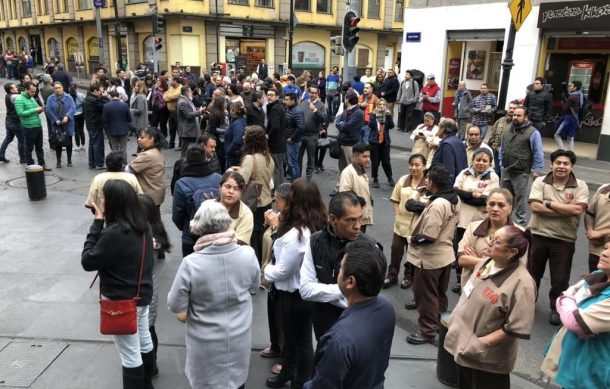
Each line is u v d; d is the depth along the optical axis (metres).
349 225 3.28
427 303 4.93
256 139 6.19
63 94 11.61
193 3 27.08
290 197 3.79
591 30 13.00
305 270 3.45
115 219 3.45
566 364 3.22
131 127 14.04
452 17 16.58
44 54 42.09
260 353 4.65
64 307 5.43
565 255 5.36
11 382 4.15
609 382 3.04
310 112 10.59
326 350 2.33
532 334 5.25
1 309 5.36
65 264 6.54
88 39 36.25
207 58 28.30
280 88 12.69
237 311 3.44
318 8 32.59
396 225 6.17
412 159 5.94
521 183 8.08
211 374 3.41
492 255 3.31
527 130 7.88
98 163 11.87
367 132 11.09
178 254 6.90
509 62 9.16
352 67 15.52
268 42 30.78
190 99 12.61
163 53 28.55
